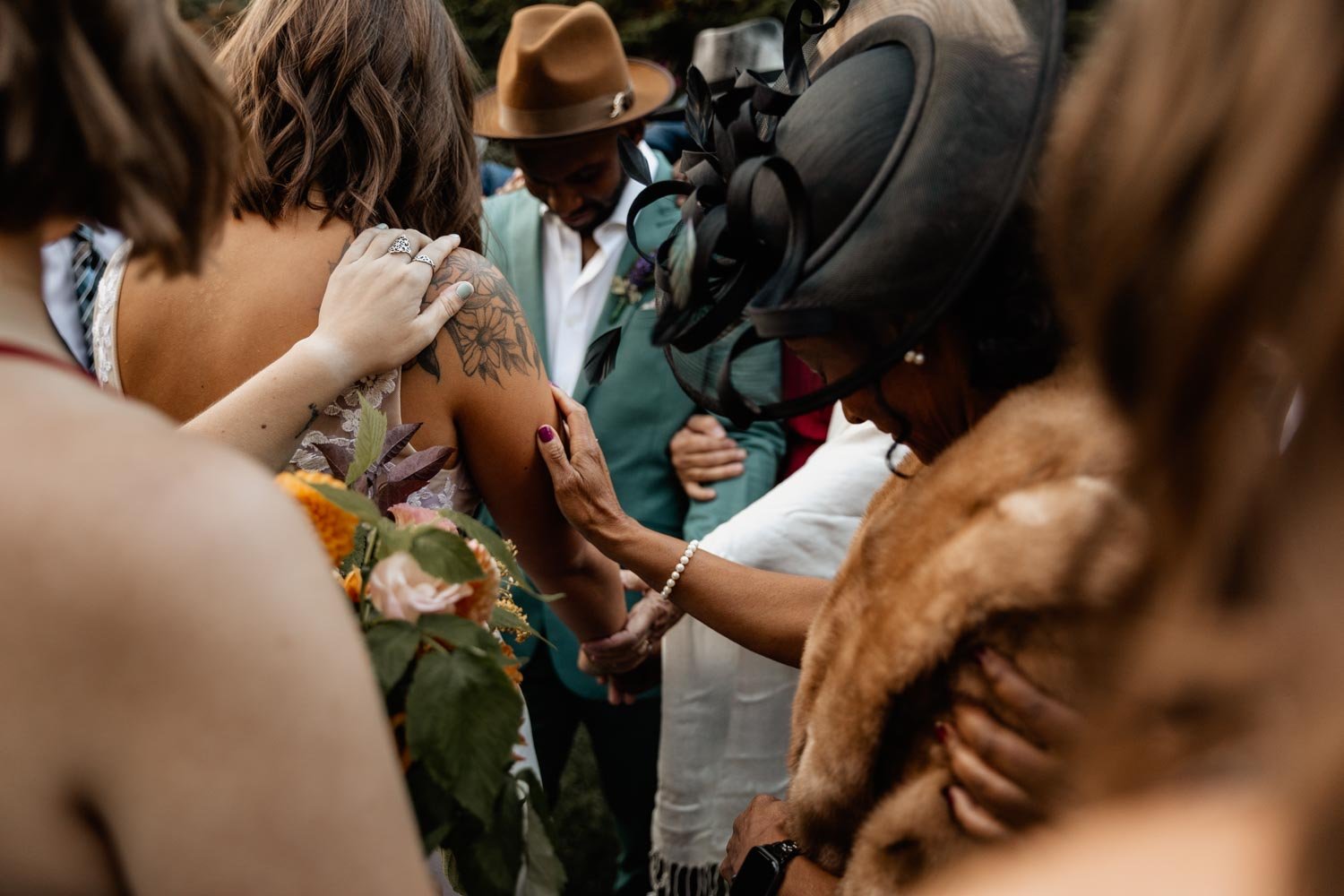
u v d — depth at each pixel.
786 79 1.26
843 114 1.04
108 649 0.61
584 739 3.58
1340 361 0.43
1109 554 0.71
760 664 2.11
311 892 0.64
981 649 0.86
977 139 0.95
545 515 1.64
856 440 2.12
